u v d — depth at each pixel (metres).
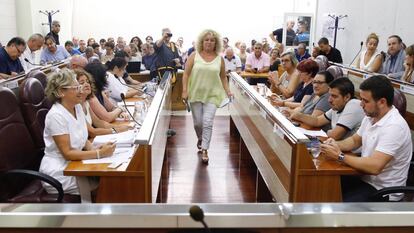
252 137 3.40
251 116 3.45
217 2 11.90
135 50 8.20
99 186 2.00
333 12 8.88
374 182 2.18
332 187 2.03
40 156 2.59
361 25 7.56
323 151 2.13
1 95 2.26
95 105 2.94
